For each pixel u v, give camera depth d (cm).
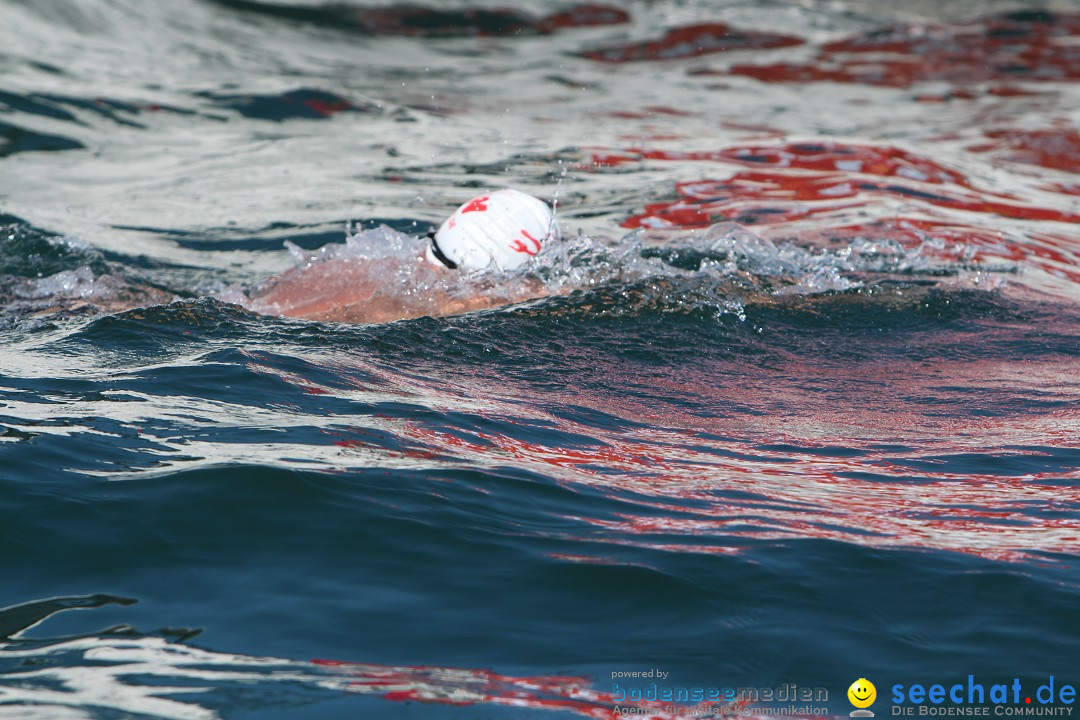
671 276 2248
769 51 6481
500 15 7056
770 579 1026
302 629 913
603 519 1151
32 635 888
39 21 5191
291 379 1537
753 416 1600
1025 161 4147
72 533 1039
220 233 2841
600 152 4000
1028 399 1719
